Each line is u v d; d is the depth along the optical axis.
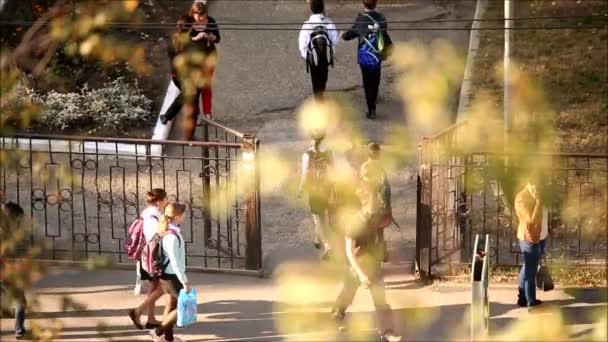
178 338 22.56
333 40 32.41
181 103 32.81
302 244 27.47
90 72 35.72
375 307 21.84
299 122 33.66
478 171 27.30
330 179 25.17
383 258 24.28
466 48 37.53
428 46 37.31
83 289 24.95
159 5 40.59
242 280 25.78
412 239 27.64
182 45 28.69
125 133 33.59
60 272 25.80
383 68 35.50
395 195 29.47
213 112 34.78
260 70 36.97
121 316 23.59
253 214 25.84
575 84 34.88
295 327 22.72
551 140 30.53
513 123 29.98
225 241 27.75
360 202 24.00
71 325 23.02
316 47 32.12
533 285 23.47
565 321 22.97
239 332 22.97
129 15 14.30
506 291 24.72
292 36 38.75
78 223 28.48
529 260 23.30
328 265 25.58
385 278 25.53
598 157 23.98
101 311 23.81
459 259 26.06
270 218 28.69
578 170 26.91
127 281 25.47
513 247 26.70
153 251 21.83
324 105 28.59
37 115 15.52
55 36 13.85
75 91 35.00
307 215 28.80
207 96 32.75
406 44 37.56
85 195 29.72
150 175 26.56
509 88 29.98
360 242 21.56
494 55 36.75
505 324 23.05
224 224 28.33
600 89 34.56
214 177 30.22
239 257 26.39
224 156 31.61
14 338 21.53
